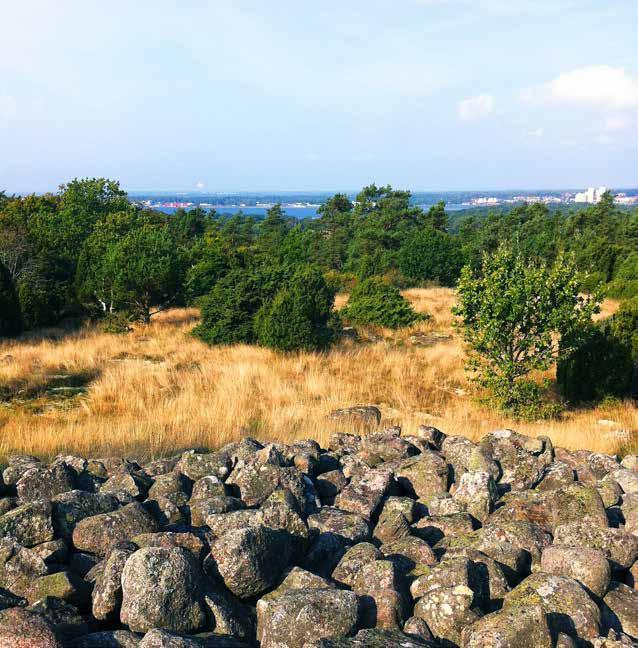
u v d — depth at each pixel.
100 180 42.41
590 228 60.62
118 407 11.52
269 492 5.51
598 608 3.61
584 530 4.54
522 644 3.20
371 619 3.55
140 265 20.81
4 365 14.46
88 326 21.50
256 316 17.30
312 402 12.05
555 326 11.68
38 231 29.22
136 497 5.55
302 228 86.81
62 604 3.57
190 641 3.12
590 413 12.02
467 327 12.72
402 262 35.97
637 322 12.39
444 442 7.00
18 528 4.41
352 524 4.86
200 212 66.62
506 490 6.07
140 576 3.47
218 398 11.69
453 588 3.59
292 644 3.31
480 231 56.59
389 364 15.36
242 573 3.78
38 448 8.85
